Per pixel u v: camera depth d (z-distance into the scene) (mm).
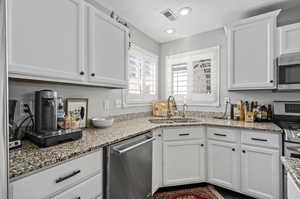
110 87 1730
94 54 1352
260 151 1592
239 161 1729
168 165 1862
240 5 1825
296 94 1891
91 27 1323
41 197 705
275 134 1521
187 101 2760
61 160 777
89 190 950
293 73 1637
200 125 1962
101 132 1392
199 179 1947
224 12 1967
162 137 1855
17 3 871
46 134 1010
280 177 1485
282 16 1966
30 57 930
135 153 1373
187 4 1808
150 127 1646
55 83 1281
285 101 1843
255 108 2057
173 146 1882
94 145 987
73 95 1526
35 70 952
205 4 1802
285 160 690
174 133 1889
